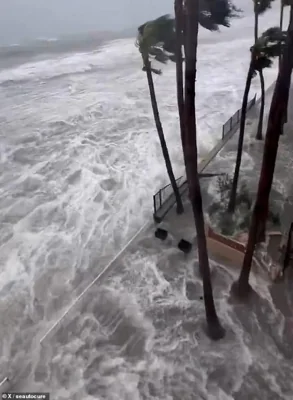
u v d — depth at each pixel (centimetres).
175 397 741
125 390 756
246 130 1614
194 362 796
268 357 797
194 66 581
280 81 612
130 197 1298
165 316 888
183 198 1238
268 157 679
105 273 1000
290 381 755
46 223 1208
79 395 751
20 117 1859
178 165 1460
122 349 827
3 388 763
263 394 738
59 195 1327
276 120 642
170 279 977
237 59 2545
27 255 1091
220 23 721
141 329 864
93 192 1334
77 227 1186
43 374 788
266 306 891
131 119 1814
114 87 2180
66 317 895
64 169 1463
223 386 754
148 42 912
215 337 828
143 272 999
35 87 2209
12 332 880
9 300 959
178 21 732
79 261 1063
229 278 962
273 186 1261
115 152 1558
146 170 1435
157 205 1241
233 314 879
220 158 1434
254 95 1992
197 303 914
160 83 2200
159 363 797
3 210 1262
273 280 934
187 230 1114
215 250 1015
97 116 1856
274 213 1115
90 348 830
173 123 1761
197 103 1952
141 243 1084
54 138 1675
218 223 1096
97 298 935
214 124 1731
